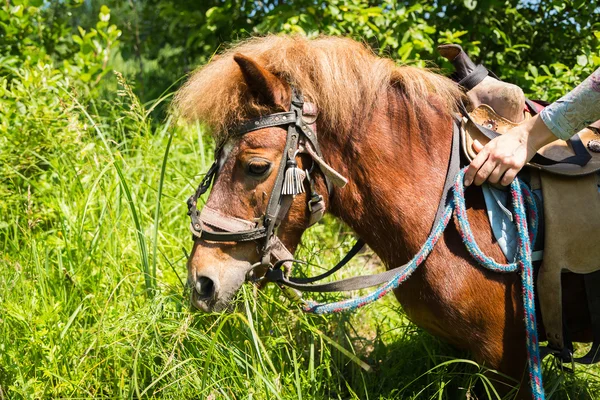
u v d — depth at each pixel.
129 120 4.04
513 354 1.79
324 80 1.74
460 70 2.01
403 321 2.68
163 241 2.97
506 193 1.78
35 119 3.08
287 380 2.03
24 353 2.14
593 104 1.61
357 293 2.87
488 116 1.85
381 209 1.83
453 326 1.81
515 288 1.76
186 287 1.94
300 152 1.75
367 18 3.66
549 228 1.72
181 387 1.97
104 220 2.81
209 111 1.76
